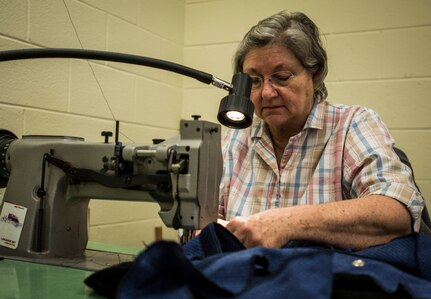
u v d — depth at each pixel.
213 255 0.68
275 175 1.33
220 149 0.99
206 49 2.38
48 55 1.00
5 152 1.12
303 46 1.19
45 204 1.05
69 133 1.68
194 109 2.39
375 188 1.02
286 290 0.54
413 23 1.94
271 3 2.23
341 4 2.06
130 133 2.01
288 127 1.32
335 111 1.32
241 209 1.34
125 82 1.97
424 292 0.57
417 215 0.97
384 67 1.99
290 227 0.84
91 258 1.06
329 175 1.22
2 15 1.42
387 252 0.75
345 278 0.62
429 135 1.91
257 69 1.21
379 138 1.17
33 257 1.04
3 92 1.43
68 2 1.67
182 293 0.54
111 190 1.03
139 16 2.07
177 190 0.91
